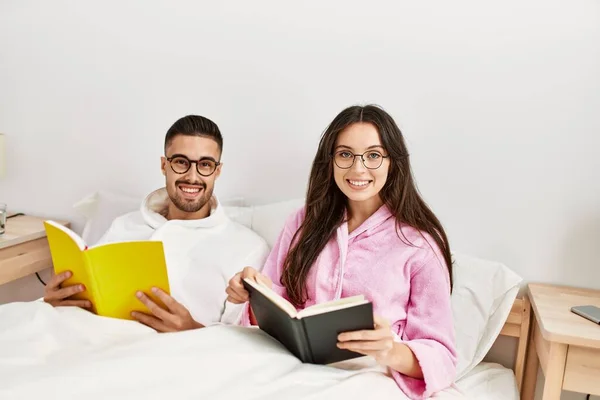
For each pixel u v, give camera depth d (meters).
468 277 1.45
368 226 1.31
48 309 1.25
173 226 1.53
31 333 1.19
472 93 1.57
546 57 1.50
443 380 1.14
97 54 1.89
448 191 1.63
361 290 1.27
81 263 1.26
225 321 1.46
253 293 1.12
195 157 1.48
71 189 2.02
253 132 1.78
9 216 2.04
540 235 1.57
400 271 1.26
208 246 1.53
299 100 1.73
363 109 1.28
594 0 1.45
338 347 1.07
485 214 1.61
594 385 1.21
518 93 1.54
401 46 1.61
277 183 1.79
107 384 0.98
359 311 1.00
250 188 1.82
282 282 1.40
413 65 1.61
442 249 1.29
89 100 1.93
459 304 1.43
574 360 1.21
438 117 1.61
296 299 1.36
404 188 1.29
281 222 1.65
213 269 1.50
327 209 1.36
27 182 2.07
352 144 1.25
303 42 1.70
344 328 1.03
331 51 1.67
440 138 1.61
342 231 1.33
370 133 1.24
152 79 1.85
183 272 1.50
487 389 1.37
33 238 1.84
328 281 1.31
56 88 1.96
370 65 1.65
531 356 1.56
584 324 1.26
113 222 1.67
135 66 1.86
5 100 2.04
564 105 1.51
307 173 1.75
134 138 1.91
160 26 1.81
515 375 1.57
